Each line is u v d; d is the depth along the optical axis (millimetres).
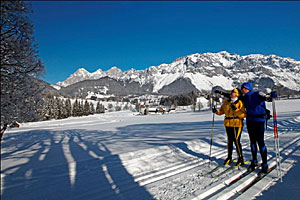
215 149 5125
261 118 3416
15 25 4070
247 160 4109
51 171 3391
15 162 3889
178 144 5383
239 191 2727
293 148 5000
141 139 7074
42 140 7426
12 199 2492
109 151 4797
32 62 4383
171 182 3004
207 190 2699
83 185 2891
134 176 3240
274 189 2744
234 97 3713
